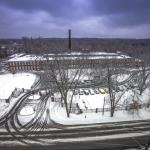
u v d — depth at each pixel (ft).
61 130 127.95
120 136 120.06
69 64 208.03
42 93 216.54
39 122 141.28
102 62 277.64
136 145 109.91
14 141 114.83
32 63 370.73
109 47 500.33
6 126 135.64
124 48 479.82
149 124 137.39
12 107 174.60
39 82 273.13
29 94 215.31
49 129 129.70
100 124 136.67
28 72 353.51
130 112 157.17
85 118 147.13
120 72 244.22
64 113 157.07
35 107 173.78
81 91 220.02
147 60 255.09
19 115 155.53
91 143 111.86
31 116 153.07
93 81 262.67
